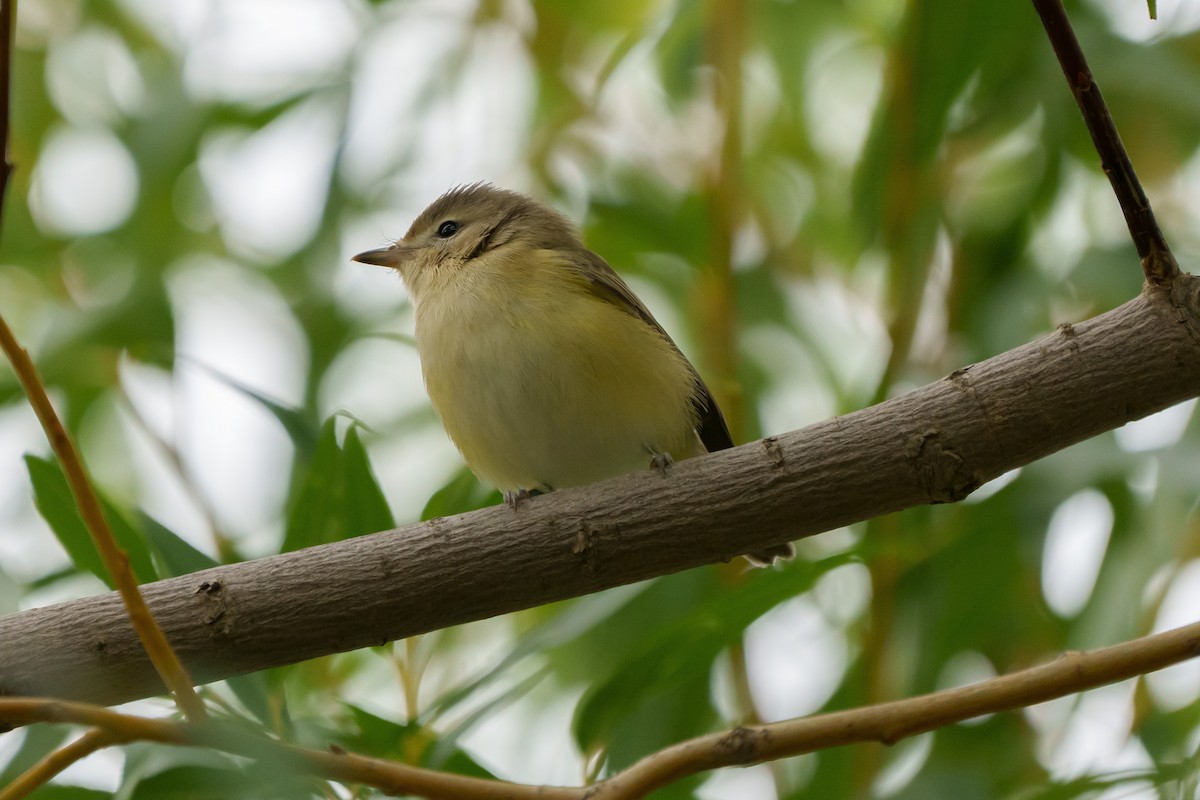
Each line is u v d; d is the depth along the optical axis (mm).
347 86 12656
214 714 8070
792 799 10352
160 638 6086
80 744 5996
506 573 8141
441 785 6406
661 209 12648
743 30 12648
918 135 11461
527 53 14070
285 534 8891
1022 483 10891
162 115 12492
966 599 11211
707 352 12234
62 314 12195
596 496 8281
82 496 6051
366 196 13203
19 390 12469
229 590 7930
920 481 7902
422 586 8070
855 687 10953
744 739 6613
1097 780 8812
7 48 6281
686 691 10836
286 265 13164
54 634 7867
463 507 10602
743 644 11266
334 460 8828
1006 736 10828
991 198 12992
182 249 13602
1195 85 11469
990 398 7812
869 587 11578
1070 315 12062
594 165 13812
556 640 8961
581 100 13766
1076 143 12398
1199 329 7523
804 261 13695
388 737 8469
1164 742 10297
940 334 12352
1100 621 10727
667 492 8211
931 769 10266
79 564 8734
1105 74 11617
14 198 13219
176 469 11523
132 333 12164
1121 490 11078
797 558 10984
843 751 10383
